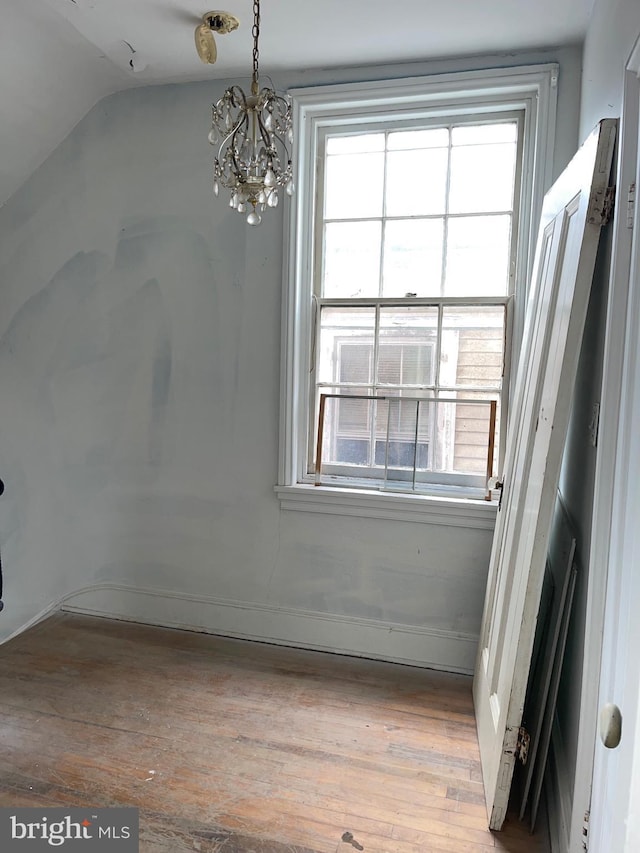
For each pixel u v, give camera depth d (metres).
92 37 2.31
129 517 2.98
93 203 2.88
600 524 1.28
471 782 1.86
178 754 1.96
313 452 2.77
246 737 2.06
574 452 1.77
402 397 2.62
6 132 2.65
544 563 1.57
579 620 1.60
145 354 2.88
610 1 1.65
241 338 2.73
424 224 2.57
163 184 2.77
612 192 1.41
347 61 2.46
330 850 1.59
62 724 2.11
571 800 1.52
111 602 3.05
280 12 2.09
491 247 2.50
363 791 1.81
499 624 1.96
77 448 3.03
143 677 2.46
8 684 2.38
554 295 1.77
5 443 3.13
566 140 2.29
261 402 2.73
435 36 2.24
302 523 2.73
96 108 2.82
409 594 2.62
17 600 3.19
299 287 2.66
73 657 2.62
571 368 1.51
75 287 2.95
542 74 2.29
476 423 2.54
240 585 2.84
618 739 1.00
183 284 2.79
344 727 2.13
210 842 1.60
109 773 1.86
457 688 2.44
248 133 1.60
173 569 2.94
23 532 3.15
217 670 2.53
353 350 2.69
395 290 2.62
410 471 2.62
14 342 3.06
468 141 2.50
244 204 1.57
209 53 2.24
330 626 2.73
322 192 2.67
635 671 1.02
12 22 2.18
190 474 2.87
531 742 1.75
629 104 1.24
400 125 2.55
